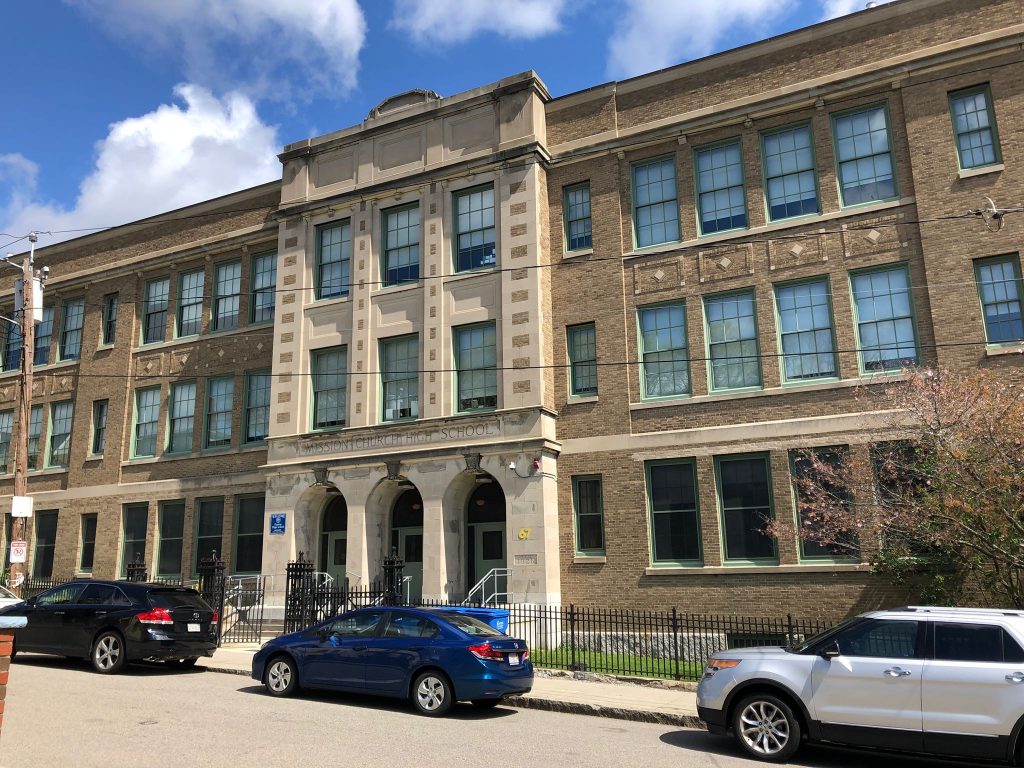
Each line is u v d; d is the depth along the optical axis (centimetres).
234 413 2652
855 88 1970
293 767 862
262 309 2700
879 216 1911
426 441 2184
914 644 943
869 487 1642
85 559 2839
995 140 1838
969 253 1803
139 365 2888
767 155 2078
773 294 1989
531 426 2069
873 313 1889
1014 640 898
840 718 948
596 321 2164
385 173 2455
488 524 2236
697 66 2175
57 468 2966
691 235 2103
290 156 2616
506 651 1238
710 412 1992
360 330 2372
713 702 1029
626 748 1025
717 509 1939
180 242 2903
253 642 2039
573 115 2305
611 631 1972
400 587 2088
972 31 1889
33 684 1395
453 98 2384
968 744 881
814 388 1894
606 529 2039
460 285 2266
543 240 2231
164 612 1577
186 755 902
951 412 1473
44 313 3198
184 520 2653
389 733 1059
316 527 2380
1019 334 1741
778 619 1797
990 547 1378
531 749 993
